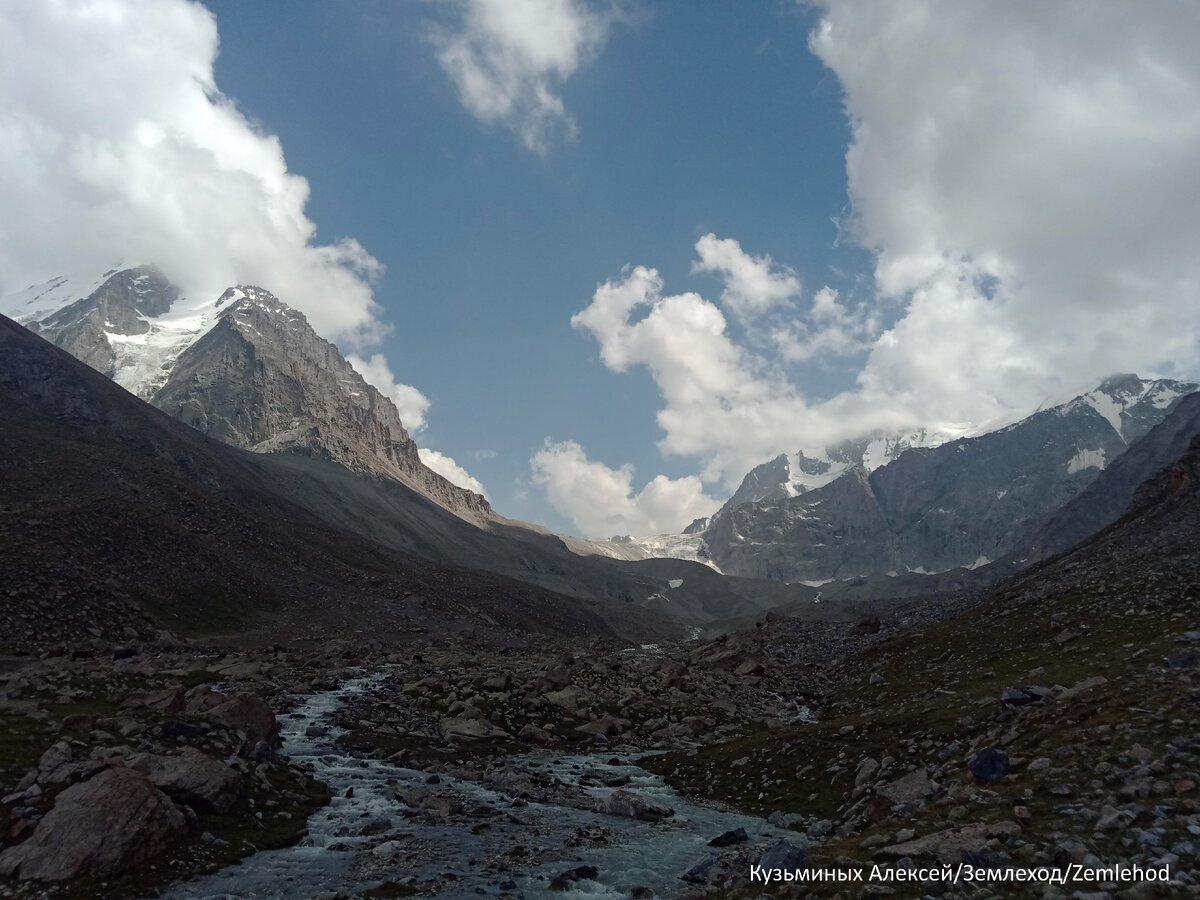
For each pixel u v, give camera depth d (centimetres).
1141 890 1473
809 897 1841
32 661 4894
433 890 2195
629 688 6412
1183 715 2375
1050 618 5594
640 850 2686
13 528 9469
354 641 10825
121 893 1986
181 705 3684
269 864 2356
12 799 2281
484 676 6316
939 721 3575
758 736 4544
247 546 14550
